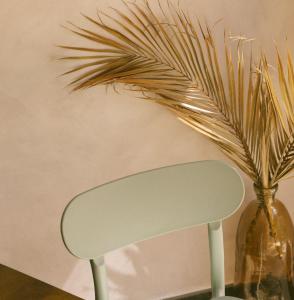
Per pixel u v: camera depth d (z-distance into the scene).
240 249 2.34
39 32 2.06
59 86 2.14
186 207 1.42
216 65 2.10
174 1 2.14
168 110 2.26
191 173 1.41
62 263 2.40
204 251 2.53
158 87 2.12
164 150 2.33
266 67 2.03
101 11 2.09
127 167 2.32
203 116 2.16
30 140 2.19
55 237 2.35
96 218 1.32
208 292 2.59
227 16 2.20
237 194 1.43
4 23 2.02
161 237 2.46
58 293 1.25
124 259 2.46
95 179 2.30
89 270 2.44
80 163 2.26
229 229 2.52
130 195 1.36
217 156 2.39
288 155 2.17
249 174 2.23
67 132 2.21
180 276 2.55
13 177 2.22
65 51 2.10
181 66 2.20
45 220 2.31
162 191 1.39
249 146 2.21
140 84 2.11
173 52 2.16
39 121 2.17
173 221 1.41
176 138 2.32
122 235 1.36
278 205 2.26
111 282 2.48
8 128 2.15
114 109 2.22
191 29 2.08
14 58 2.07
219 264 1.48
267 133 2.12
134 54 2.12
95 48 2.13
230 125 2.17
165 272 2.53
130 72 2.10
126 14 2.12
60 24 2.06
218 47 2.24
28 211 2.28
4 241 2.31
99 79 2.08
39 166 2.23
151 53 2.17
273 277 2.32
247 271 2.34
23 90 2.12
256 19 2.24
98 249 1.33
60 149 2.22
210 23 2.20
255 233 2.26
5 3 2.00
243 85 2.18
